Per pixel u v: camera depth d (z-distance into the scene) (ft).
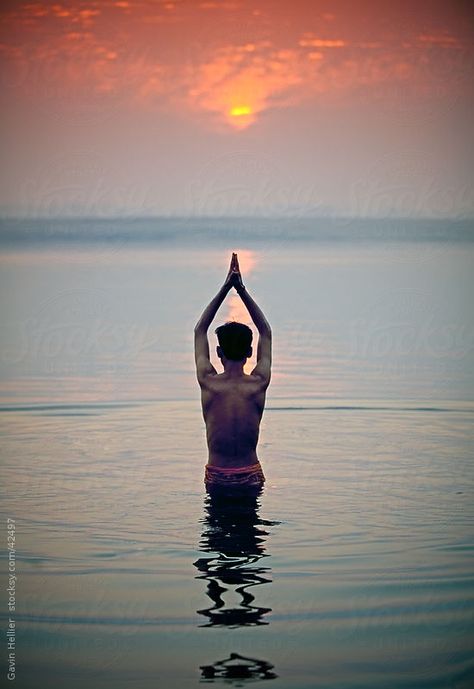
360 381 45.93
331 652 17.60
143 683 16.56
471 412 39.11
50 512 25.52
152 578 20.77
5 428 36.58
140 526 24.22
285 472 29.78
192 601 19.62
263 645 17.61
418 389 43.86
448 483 28.43
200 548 22.54
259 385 28.07
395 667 16.80
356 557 21.89
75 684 16.40
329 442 34.09
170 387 44.62
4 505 26.21
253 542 23.00
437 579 20.62
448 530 23.84
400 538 23.22
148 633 18.30
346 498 26.81
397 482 28.60
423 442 34.04
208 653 17.54
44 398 42.19
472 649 17.61
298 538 23.25
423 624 18.43
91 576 20.90
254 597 19.71
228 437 27.58
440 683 16.33
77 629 18.40
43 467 30.53
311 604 19.43
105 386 44.88
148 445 33.76
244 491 27.40
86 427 36.81
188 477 29.25
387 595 19.76
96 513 25.40
